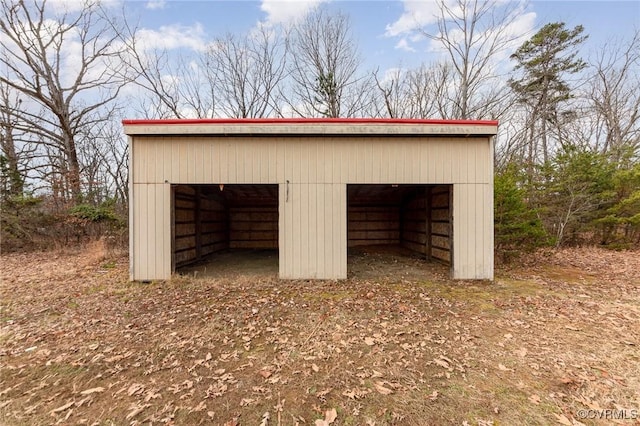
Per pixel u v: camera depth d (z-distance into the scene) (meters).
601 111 14.81
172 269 5.94
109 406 2.32
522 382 2.59
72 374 2.74
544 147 14.94
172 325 3.77
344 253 5.90
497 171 11.54
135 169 5.75
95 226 10.85
